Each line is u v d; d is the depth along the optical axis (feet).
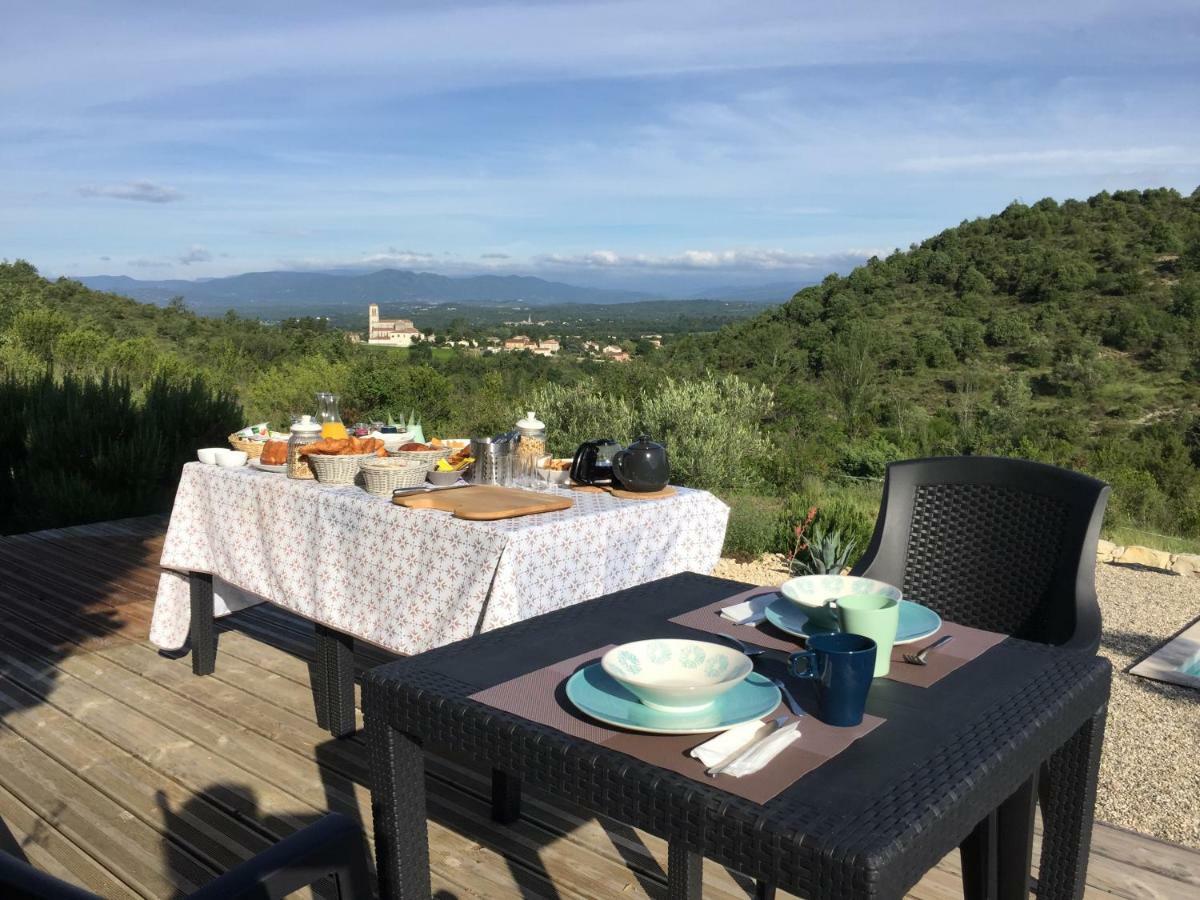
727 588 5.75
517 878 6.60
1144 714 11.02
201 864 6.74
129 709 9.48
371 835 7.18
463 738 3.79
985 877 5.22
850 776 3.24
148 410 21.59
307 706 9.58
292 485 8.84
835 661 3.57
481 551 6.99
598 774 3.32
